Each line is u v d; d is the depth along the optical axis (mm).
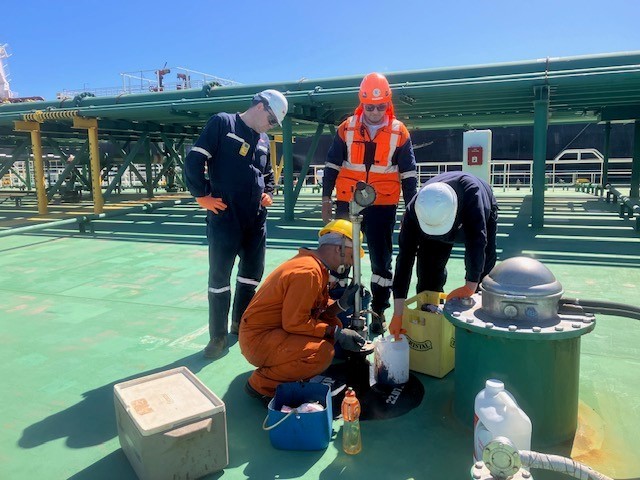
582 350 3404
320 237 2904
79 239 8578
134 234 9062
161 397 2262
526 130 20438
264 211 3619
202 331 3957
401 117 12859
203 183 3223
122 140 17078
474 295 2746
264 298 2715
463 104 10336
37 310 4527
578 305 2350
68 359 3428
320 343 2688
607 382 2945
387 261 3789
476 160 10711
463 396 2492
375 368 2979
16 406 2793
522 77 7867
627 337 3617
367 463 2223
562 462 1620
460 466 2188
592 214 10891
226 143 3246
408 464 2209
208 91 10320
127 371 3232
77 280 5648
